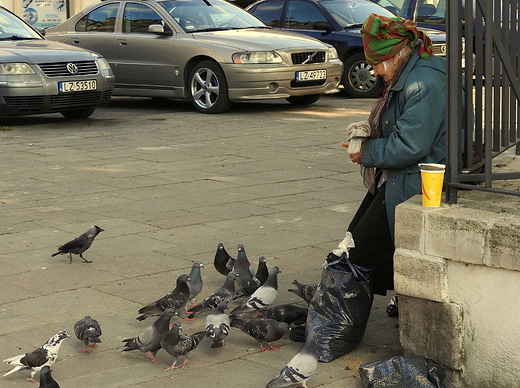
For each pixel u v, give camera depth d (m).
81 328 5.76
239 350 5.85
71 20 20.55
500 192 5.05
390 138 5.53
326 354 5.56
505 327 4.90
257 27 19.78
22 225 9.18
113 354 5.79
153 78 18.98
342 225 9.17
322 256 8.01
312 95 19.70
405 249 5.23
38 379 5.45
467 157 5.40
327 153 13.57
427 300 5.17
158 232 8.89
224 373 5.43
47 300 6.82
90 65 16.89
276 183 11.35
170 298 6.29
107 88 17.25
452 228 4.98
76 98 16.67
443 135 5.60
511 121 6.00
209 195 10.62
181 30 18.80
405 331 5.32
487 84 5.09
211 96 18.44
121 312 6.54
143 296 6.91
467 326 5.06
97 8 20.17
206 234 8.81
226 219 9.43
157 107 20.27
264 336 5.71
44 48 16.86
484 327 4.99
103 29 19.86
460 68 5.17
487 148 5.11
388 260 5.82
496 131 5.56
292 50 17.97
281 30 20.05
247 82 17.70
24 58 16.06
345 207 10.02
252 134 15.48
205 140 14.82
